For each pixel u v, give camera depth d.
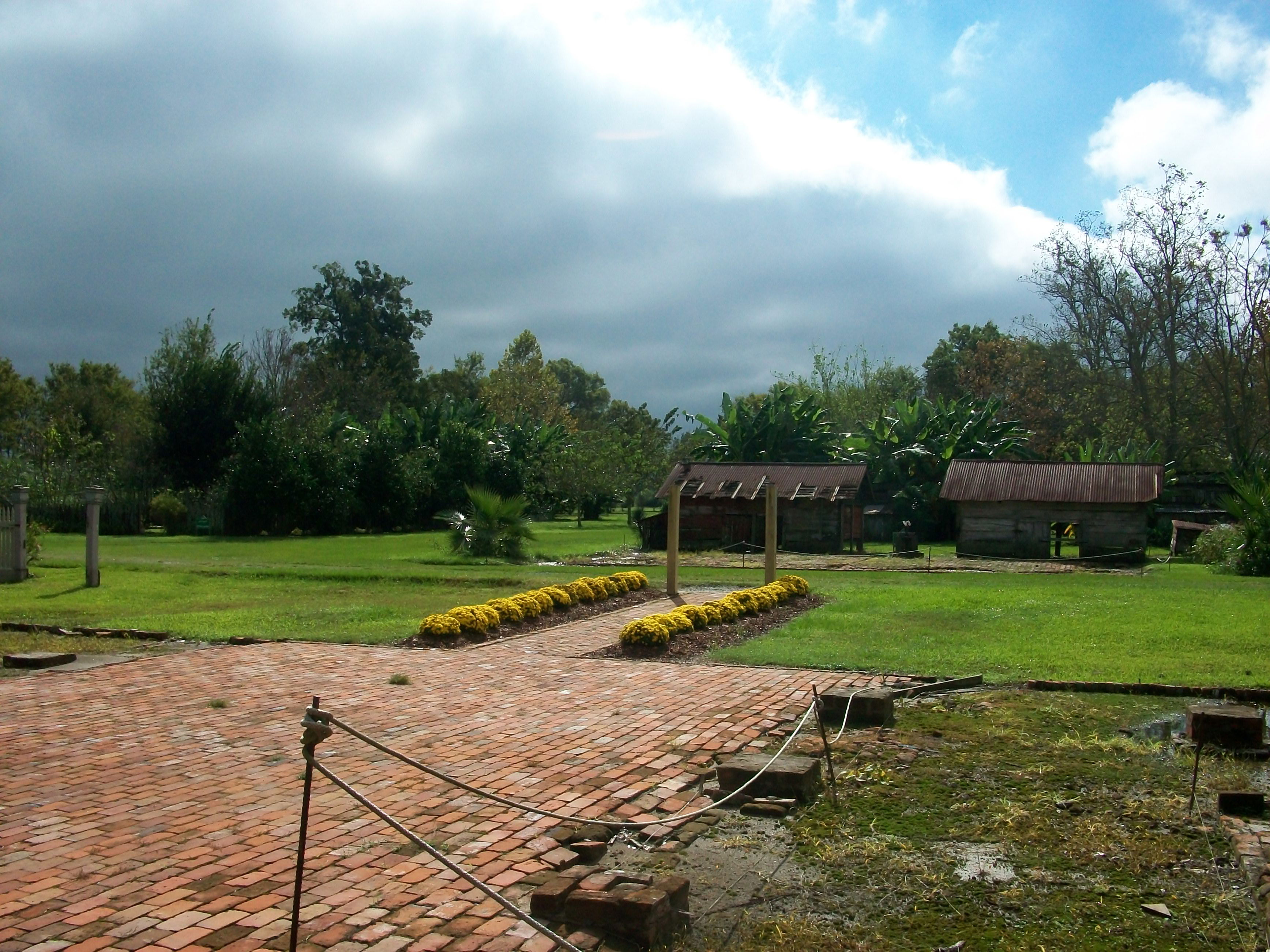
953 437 45.12
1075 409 56.72
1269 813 6.54
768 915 5.08
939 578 25.03
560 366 127.69
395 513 46.09
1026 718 9.30
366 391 69.25
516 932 4.68
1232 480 32.59
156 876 5.28
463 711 9.30
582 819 5.96
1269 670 11.38
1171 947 4.74
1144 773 7.53
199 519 41.88
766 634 14.42
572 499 55.75
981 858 5.84
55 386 74.62
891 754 7.99
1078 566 31.12
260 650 12.74
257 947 4.47
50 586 20.66
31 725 8.62
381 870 5.40
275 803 6.51
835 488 35.78
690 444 72.31
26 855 5.55
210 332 47.12
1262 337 43.25
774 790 6.84
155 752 7.75
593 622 15.82
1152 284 46.94
